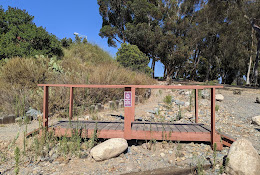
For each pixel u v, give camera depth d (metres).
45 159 3.11
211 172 2.82
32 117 5.39
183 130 3.77
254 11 20.20
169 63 22.61
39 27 10.67
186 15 25.28
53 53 10.91
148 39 21.69
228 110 7.11
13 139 3.85
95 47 15.38
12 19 10.43
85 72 8.70
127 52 14.62
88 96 6.65
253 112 6.90
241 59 27.16
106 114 6.11
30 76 7.29
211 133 3.61
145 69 14.73
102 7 23.36
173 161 3.14
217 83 19.11
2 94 6.25
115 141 3.30
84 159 3.16
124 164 3.04
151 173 2.79
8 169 2.86
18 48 9.44
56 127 3.89
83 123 4.36
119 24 24.09
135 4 21.17
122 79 8.66
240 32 24.64
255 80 23.69
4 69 7.55
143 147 3.64
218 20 24.81
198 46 27.91
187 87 3.57
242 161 2.69
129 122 3.68
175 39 20.95
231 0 22.05
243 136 4.48
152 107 7.23
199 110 6.89
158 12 21.53
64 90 6.52
